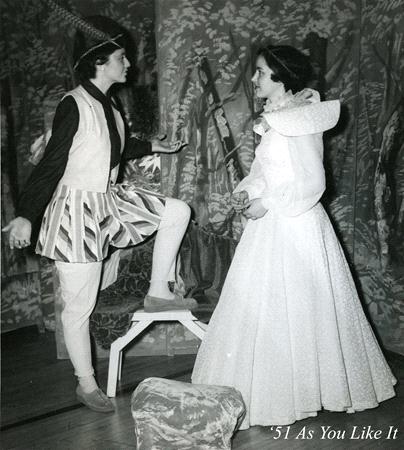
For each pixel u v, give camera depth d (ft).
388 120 11.82
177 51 12.04
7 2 13.69
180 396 8.64
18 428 9.71
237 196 9.67
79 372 10.36
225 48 12.07
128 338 10.85
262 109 12.24
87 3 12.41
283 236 9.48
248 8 12.00
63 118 9.62
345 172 12.91
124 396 10.91
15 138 14.25
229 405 8.61
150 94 12.34
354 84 12.62
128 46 12.16
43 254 9.90
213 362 9.75
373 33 12.12
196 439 8.46
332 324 9.47
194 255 12.37
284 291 9.37
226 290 9.86
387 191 11.98
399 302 12.00
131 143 11.41
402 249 11.68
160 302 10.93
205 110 12.24
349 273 10.10
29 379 11.92
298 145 9.38
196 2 11.91
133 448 8.94
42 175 9.42
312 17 12.18
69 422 9.89
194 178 12.45
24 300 14.85
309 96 9.86
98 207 10.04
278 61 9.78
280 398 9.30
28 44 13.74
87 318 10.34
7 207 14.23
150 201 10.77
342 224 13.08
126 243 10.48
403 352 12.11
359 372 9.75
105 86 10.25
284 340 9.29
